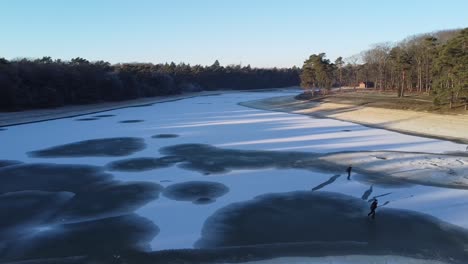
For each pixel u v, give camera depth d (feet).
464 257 48.67
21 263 48.16
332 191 76.74
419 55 286.46
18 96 242.17
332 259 48.24
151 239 55.21
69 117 219.00
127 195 75.36
